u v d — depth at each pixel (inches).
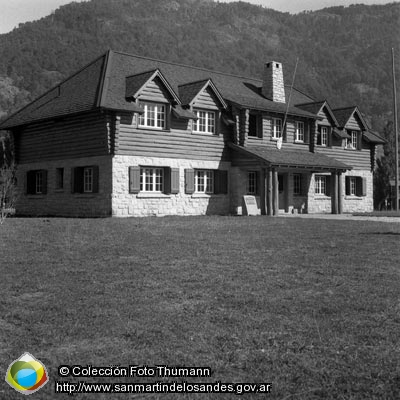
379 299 306.3
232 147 1132.5
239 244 534.9
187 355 222.7
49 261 426.6
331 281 353.4
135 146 991.6
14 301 305.4
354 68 7352.4
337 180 1229.1
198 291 325.4
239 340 239.9
